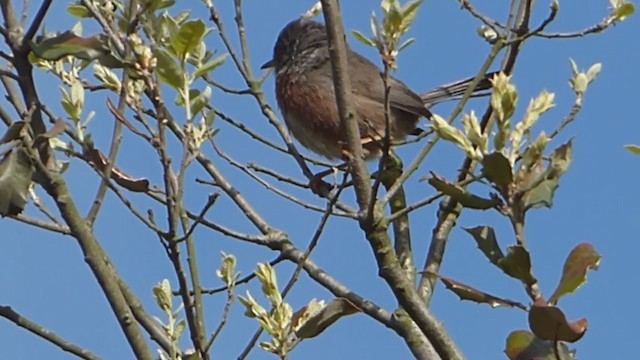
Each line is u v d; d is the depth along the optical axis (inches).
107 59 293.7
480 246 255.3
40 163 293.9
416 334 357.1
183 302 306.5
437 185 253.0
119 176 337.4
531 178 241.9
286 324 320.8
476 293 258.1
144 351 299.3
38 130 299.3
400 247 426.0
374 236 344.5
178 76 313.1
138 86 333.4
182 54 317.7
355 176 350.9
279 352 318.7
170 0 322.0
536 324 235.5
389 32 314.2
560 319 232.5
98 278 301.6
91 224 305.9
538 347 252.1
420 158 362.9
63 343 315.0
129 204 311.1
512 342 253.6
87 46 293.3
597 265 241.1
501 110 246.8
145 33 339.9
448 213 429.1
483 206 248.2
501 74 248.7
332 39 349.4
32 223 327.3
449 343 333.4
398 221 432.8
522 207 241.0
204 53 373.1
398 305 366.6
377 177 339.0
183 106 322.0
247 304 322.0
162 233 304.8
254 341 320.8
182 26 315.9
